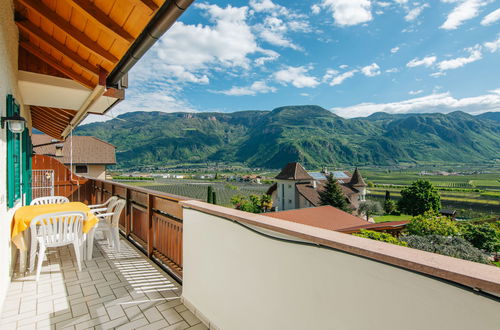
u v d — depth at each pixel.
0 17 2.24
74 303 2.46
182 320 2.19
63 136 8.33
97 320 2.19
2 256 2.38
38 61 3.67
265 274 1.52
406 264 0.85
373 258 0.95
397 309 0.92
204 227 2.14
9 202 2.73
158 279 2.98
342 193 43.44
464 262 0.82
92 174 28.62
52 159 7.21
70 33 2.30
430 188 50.19
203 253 2.15
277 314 1.44
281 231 1.33
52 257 3.70
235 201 49.84
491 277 0.70
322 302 1.19
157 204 3.41
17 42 3.16
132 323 2.14
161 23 1.88
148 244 3.55
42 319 2.20
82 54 2.77
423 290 0.85
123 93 4.67
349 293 1.08
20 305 2.41
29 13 2.61
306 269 1.27
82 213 3.17
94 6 1.93
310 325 1.25
